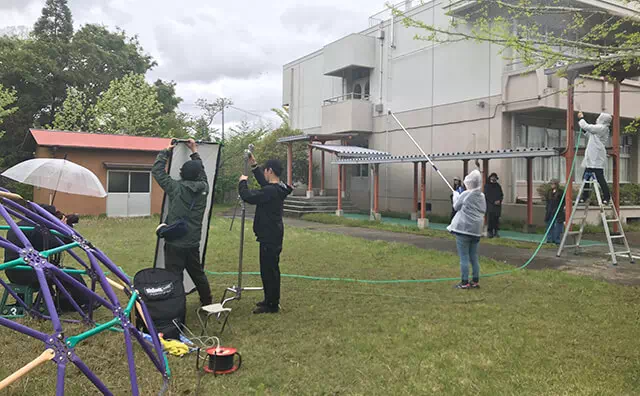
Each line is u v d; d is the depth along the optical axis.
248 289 5.60
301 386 3.36
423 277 7.12
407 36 17.97
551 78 13.16
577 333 4.44
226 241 10.97
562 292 6.08
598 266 7.99
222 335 4.45
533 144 15.31
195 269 5.03
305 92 24.44
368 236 12.30
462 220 6.28
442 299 5.78
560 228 10.80
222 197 28.52
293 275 7.17
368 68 19.95
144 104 26.61
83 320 4.68
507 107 14.15
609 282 6.73
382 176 19.23
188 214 4.80
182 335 4.22
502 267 7.79
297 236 12.01
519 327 4.64
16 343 4.12
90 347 4.05
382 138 19.17
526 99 13.53
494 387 3.32
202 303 5.18
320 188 21.66
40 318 4.75
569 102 9.91
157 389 3.28
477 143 15.19
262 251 5.11
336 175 21.95
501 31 6.09
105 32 31.41
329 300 5.75
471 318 4.96
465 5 13.66
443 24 16.17
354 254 9.19
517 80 13.82
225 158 28.81
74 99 25.27
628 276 7.15
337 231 13.55
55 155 17.22
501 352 3.98
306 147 22.25
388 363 3.77
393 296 5.93
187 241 4.75
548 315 5.05
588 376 3.50
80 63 27.98
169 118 32.66
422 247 10.27
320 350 4.05
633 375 3.51
